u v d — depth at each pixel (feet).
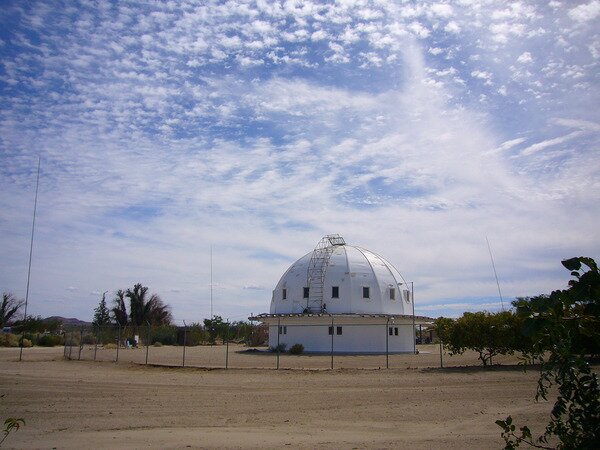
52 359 112.37
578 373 14.78
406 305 177.47
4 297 239.91
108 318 256.32
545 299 14.99
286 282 175.32
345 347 159.02
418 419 46.65
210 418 47.21
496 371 81.87
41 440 36.99
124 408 52.49
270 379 76.79
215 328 258.16
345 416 48.21
